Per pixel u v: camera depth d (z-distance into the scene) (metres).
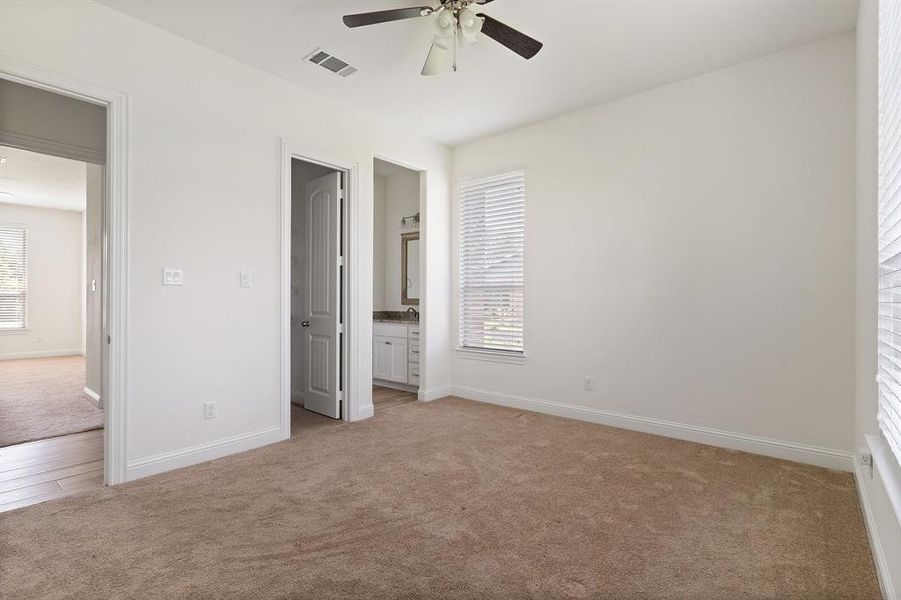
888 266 1.74
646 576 1.81
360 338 4.18
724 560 1.93
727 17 2.72
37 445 3.46
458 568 1.86
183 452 2.96
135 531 2.14
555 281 4.31
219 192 3.14
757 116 3.23
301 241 4.65
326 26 2.84
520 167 4.55
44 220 8.66
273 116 3.46
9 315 8.30
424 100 3.91
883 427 1.84
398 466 2.99
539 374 4.43
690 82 3.51
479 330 4.96
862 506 2.35
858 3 2.59
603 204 3.99
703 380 3.47
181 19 2.77
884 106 1.82
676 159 3.59
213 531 2.14
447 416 4.25
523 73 3.42
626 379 3.87
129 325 2.73
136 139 2.76
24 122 3.31
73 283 8.95
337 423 4.02
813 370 3.03
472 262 5.02
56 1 2.46
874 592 1.72
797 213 3.09
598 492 2.60
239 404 3.26
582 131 4.12
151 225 2.82
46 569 1.84
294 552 1.97
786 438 3.13
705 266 3.46
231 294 3.21
